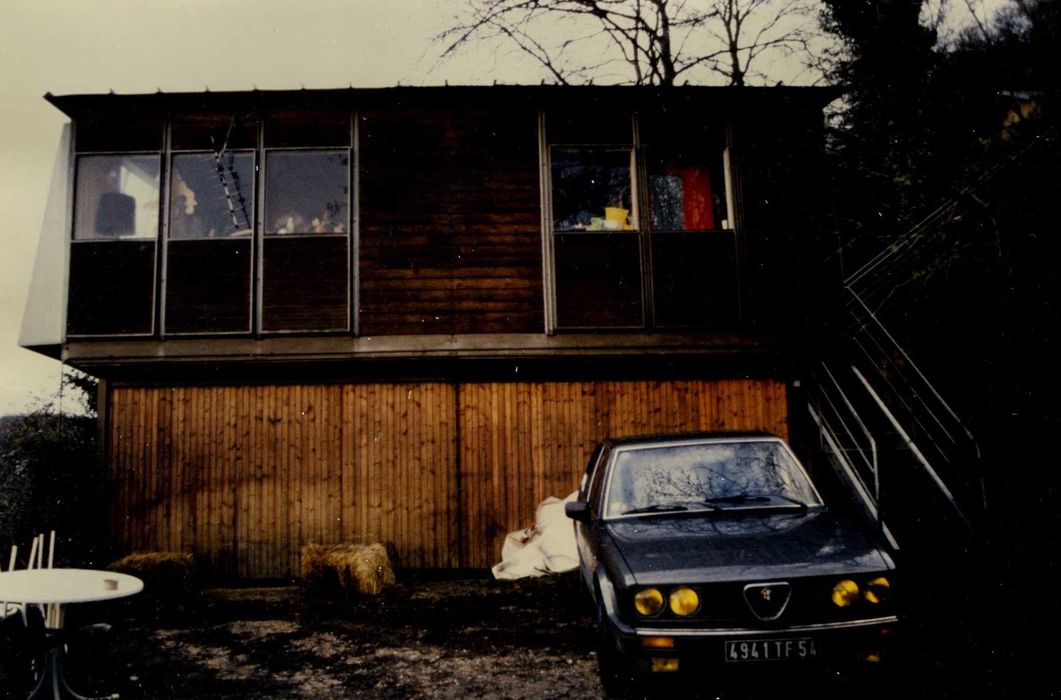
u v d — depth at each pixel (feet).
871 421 35.04
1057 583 20.51
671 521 17.25
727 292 35.65
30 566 23.89
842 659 13.57
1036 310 27.73
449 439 35.86
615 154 37.35
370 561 30.71
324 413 35.86
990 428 28.68
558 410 36.29
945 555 23.09
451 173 36.32
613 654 15.40
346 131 36.52
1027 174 26.96
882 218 35.35
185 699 17.84
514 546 33.94
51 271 35.73
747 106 36.91
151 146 36.19
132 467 35.22
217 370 35.83
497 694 17.46
